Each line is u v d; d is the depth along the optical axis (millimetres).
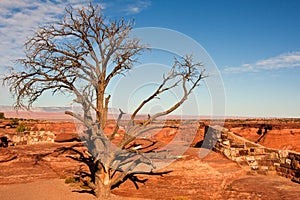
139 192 11352
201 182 12078
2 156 18203
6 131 30797
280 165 13617
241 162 14445
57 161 17438
